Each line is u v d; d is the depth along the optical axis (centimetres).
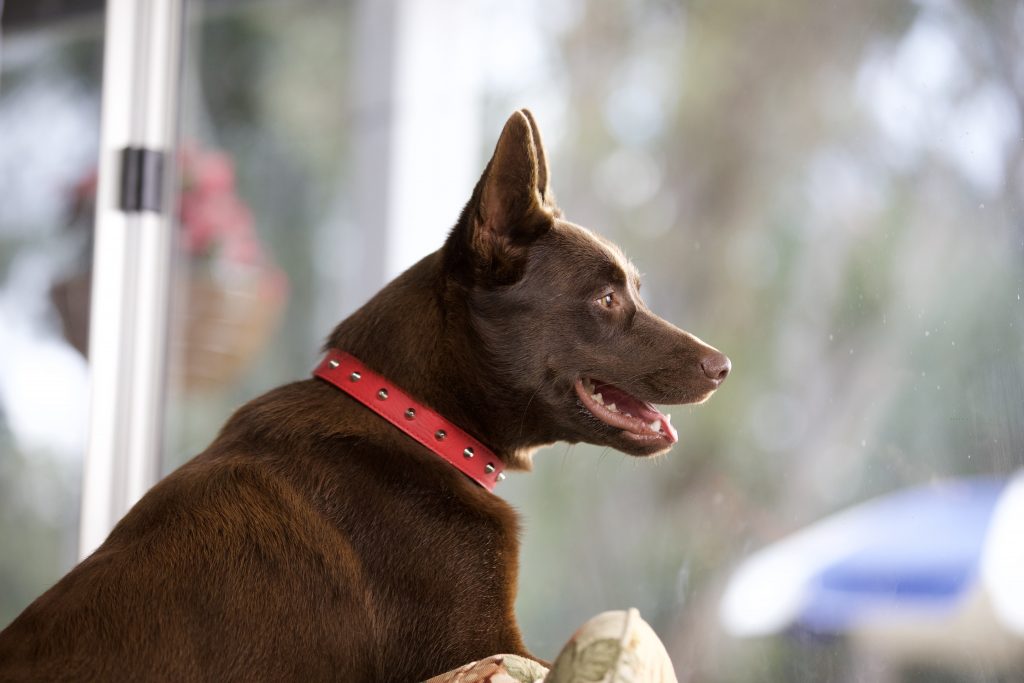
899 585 459
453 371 273
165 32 420
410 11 660
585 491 625
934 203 507
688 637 575
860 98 612
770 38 672
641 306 290
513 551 259
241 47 597
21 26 459
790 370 631
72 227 442
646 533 618
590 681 185
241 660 223
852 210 611
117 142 406
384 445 255
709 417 639
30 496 432
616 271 283
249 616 226
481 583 249
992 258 419
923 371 488
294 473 246
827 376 605
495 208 274
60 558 426
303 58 622
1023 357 393
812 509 590
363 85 644
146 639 218
